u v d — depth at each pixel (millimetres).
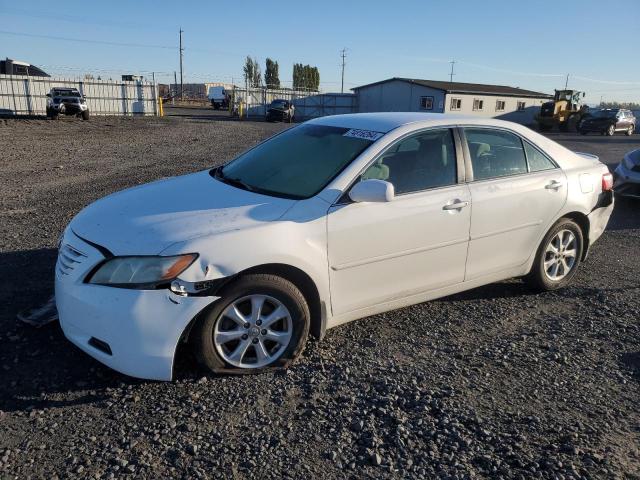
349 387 3400
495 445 2898
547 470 2715
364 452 2814
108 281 3156
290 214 3533
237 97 49156
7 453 2693
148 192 3986
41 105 37938
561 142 27672
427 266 4137
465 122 4418
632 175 9125
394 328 4266
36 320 3990
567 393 3438
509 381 3549
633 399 3402
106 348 3207
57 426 2920
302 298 3543
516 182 4570
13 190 9305
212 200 3709
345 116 4699
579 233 5203
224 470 2645
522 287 5266
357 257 3744
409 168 4031
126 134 22578
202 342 3307
